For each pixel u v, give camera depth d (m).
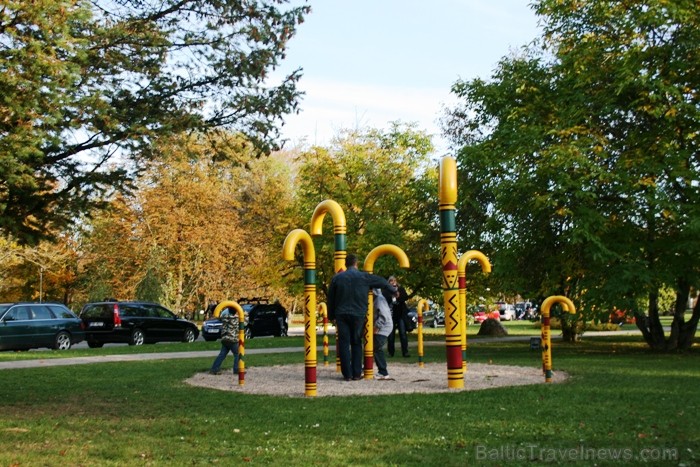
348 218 36.22
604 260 19.56
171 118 11.79
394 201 36.22
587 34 22.42
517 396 10.46
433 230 33.94
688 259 20.86
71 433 7.99
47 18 9.85
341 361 13.52
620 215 21.25
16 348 25.98
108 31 11.34
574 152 20.03
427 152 37.94
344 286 13.44
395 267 33.59
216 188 48.19
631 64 20.53
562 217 21.39
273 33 12.62
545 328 12.79
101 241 46.34
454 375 12.05
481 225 28.86
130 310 30.48
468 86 26.09
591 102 21.73
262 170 50.50
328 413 9.19
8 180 9.75
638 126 21.91
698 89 21.16
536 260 22.86
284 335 38.19
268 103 12.55
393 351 20.02
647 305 23.47
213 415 9.24
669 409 9.11
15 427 8.46
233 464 6.36
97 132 10.95
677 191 21.48
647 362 17.22
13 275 50.00
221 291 48.41
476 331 44.56
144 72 11.78
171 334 31.83
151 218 45.97
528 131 22.12
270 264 39.62
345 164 37.12
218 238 47.09
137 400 10.93
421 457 6.54
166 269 46.16
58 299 54.56
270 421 8.66
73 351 24.92
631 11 21.45
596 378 13.04
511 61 26.14
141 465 6.38
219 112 12.57
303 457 6.61
